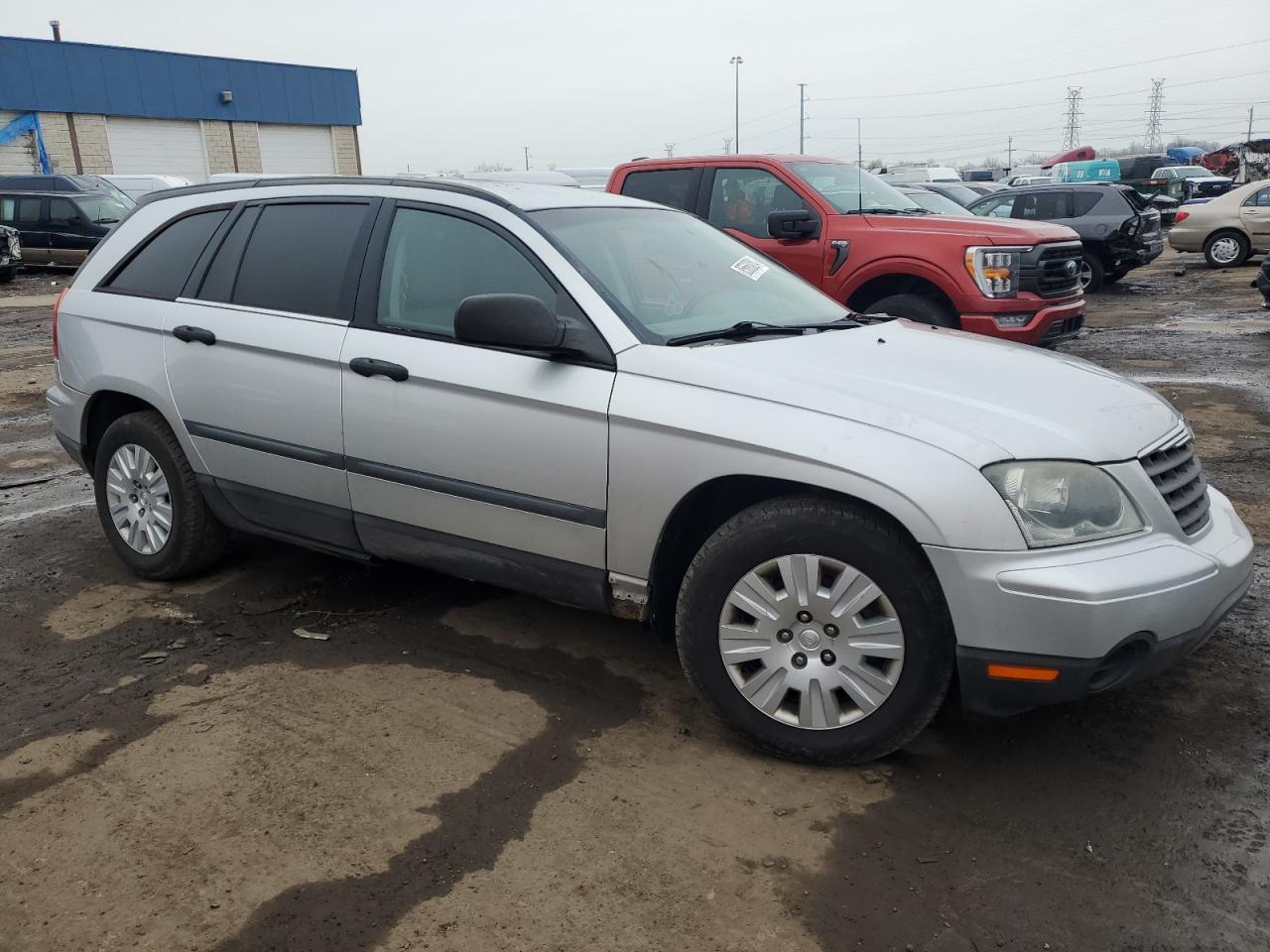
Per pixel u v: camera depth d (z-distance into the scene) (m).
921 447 2.87
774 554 3.06
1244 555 3.17
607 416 3.26
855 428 2.95
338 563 4.92
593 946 2.42
